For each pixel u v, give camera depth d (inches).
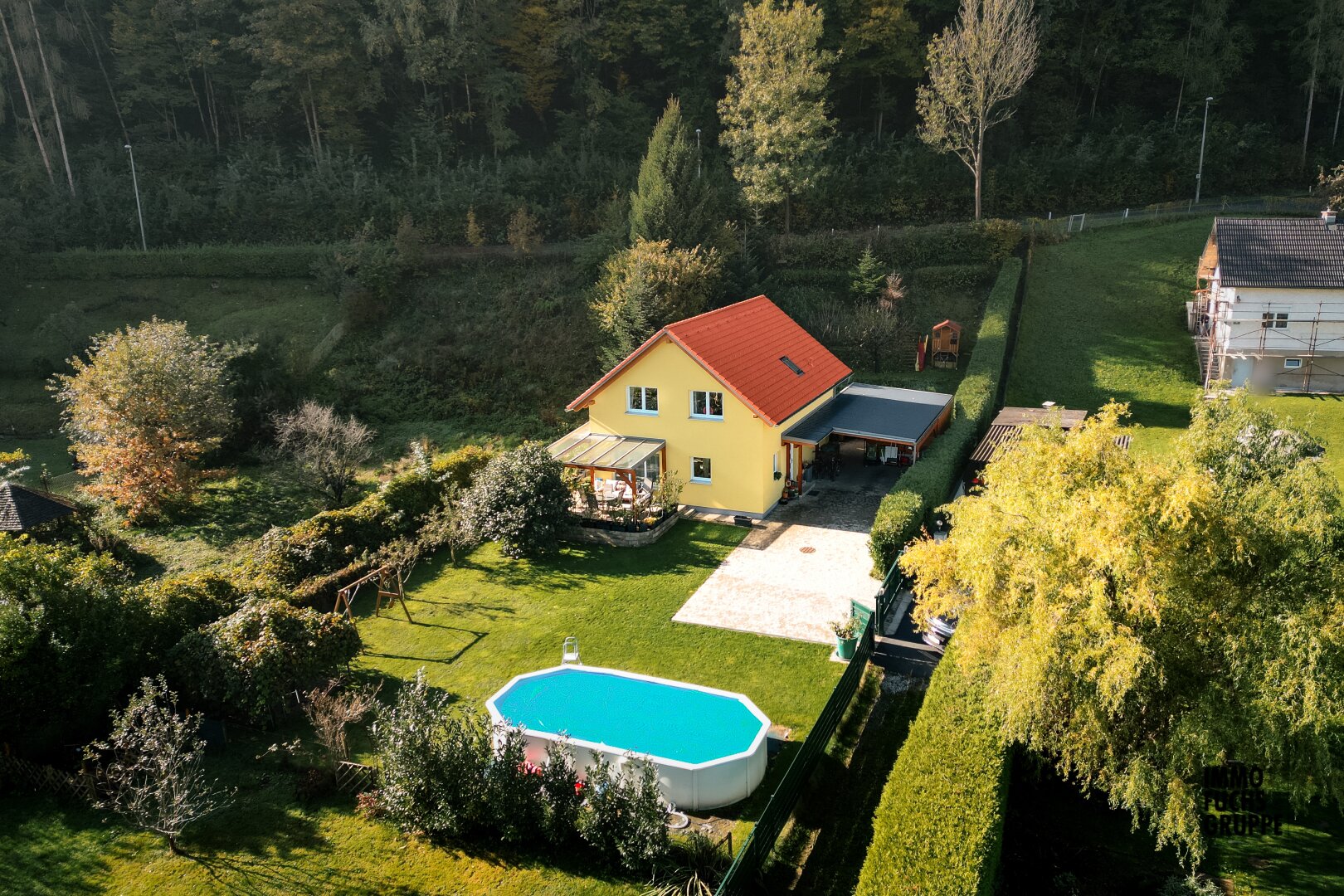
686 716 757.9
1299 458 747.4
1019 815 659.4
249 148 2721.5
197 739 744.3
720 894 550.6
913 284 2044.8
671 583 1077.8
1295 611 521.7
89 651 735.7
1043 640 556.1
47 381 1980.8
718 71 2778.1
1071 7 2586.1
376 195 2455.7
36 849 634.8
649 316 1716.3
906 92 2763.3
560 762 647.8
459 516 1180.5
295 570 1029.2
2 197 2514.8
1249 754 536.7
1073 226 2183.8
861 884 511.5
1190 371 1656.0
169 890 598.9
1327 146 2442.2
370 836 652.7
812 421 1385.3
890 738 762.2
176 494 1424.7
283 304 2217.0
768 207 2369.6
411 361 1955.0
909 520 1009.5
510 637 956.6
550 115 2974.9
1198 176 2290.8
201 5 2770.7
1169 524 554.3
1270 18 2650.1
